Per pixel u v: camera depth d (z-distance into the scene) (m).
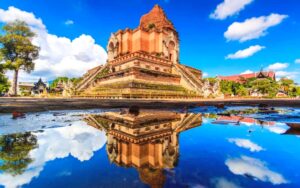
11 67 39.38
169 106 16.61
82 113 10.29
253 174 2.32
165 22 56.38
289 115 10.59
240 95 70.38
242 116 9.95
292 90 80.94
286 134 5.10
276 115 10.51
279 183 2.03
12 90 41.75
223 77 111.88
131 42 50.34
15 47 40.56
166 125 6.52
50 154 3.18
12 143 3.95
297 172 2.39
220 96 55.28
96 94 39.94
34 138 4.44
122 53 50.94
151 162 2.78
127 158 2.95
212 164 2.70
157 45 50.38
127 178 2.15
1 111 10.34
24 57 42.03
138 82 36.72
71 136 4.69
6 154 3.14
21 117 8.40
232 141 4.21
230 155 3.13
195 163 2.76
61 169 2.46
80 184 1.99
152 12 59.06
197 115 10.02
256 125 6.79
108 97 36.19
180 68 51.25
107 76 44.88
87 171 2.38
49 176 2.23
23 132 5.18
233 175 2.24
